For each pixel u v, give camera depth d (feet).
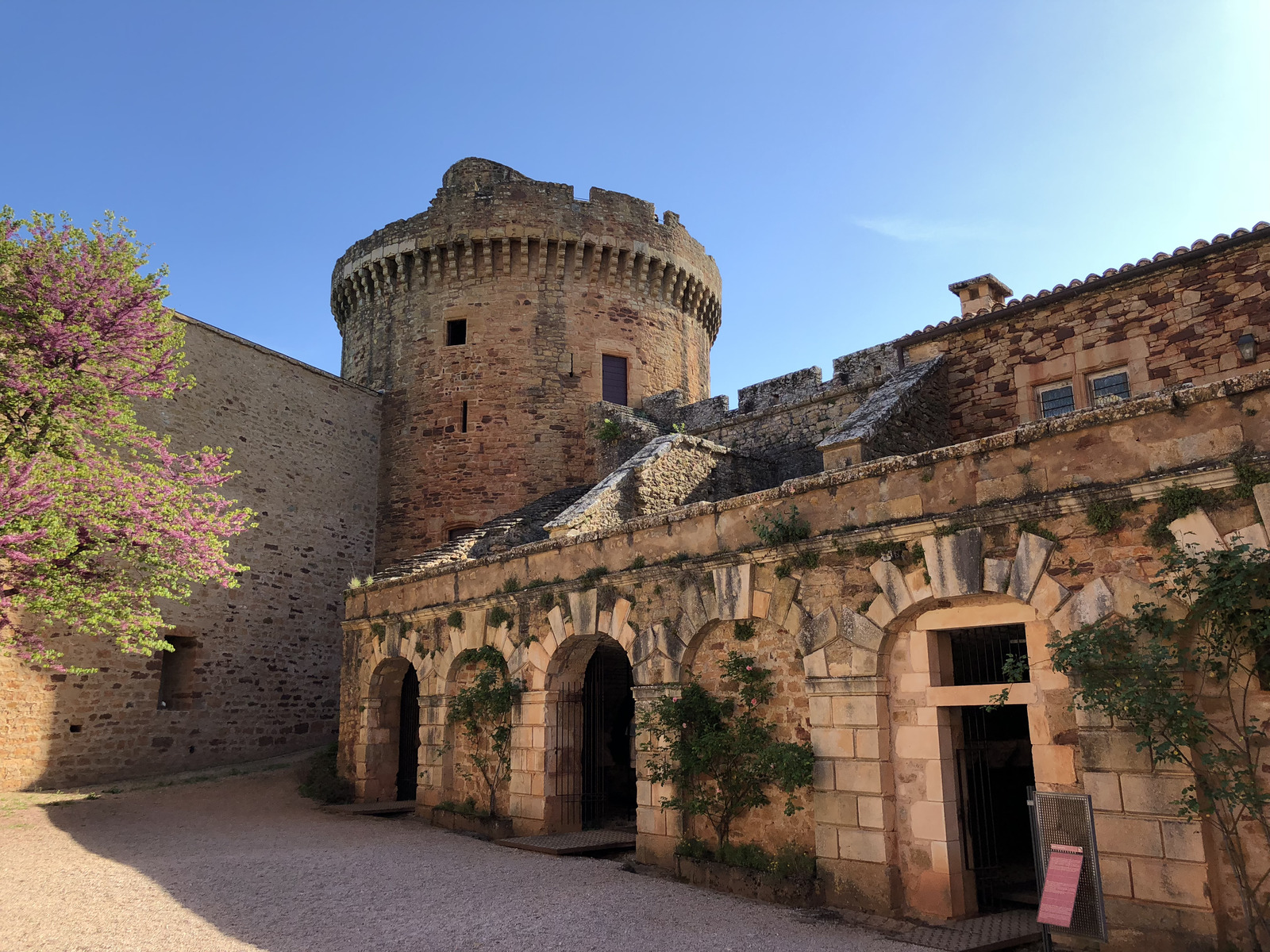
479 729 49.85
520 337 88.38
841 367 69.10
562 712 45.29
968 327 51.88
